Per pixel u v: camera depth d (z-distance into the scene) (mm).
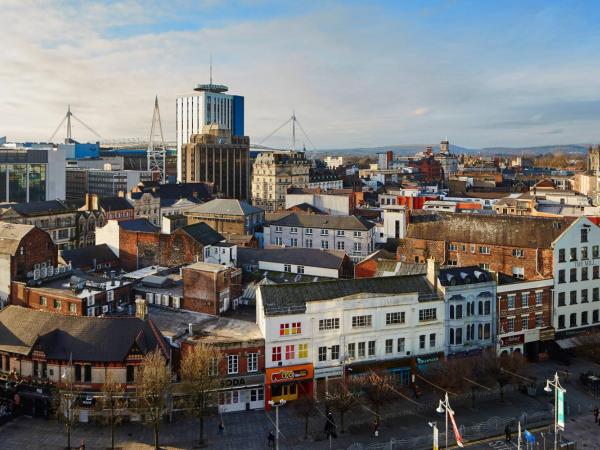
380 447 74125
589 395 91062
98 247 133500
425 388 93438
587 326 110375
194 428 80062
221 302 101438
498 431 79500
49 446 73875
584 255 109812
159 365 75500
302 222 164000
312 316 87875
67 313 96688
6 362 84438
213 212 177250
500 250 118688
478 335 98750
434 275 96875
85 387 80562
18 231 111125
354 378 84688
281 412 85750
